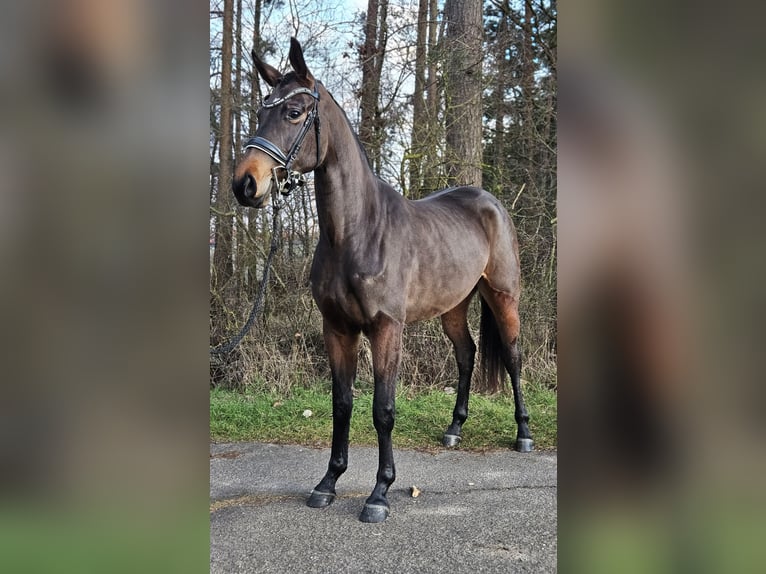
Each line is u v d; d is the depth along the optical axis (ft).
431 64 16.65
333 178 7.25
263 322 15.60
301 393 14.39
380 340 7.58
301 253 16.39
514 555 6.48
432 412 12.91
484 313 11.49
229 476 9.12
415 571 6.12
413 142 16.43
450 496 8.30
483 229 10.44
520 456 10.25
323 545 6.72
